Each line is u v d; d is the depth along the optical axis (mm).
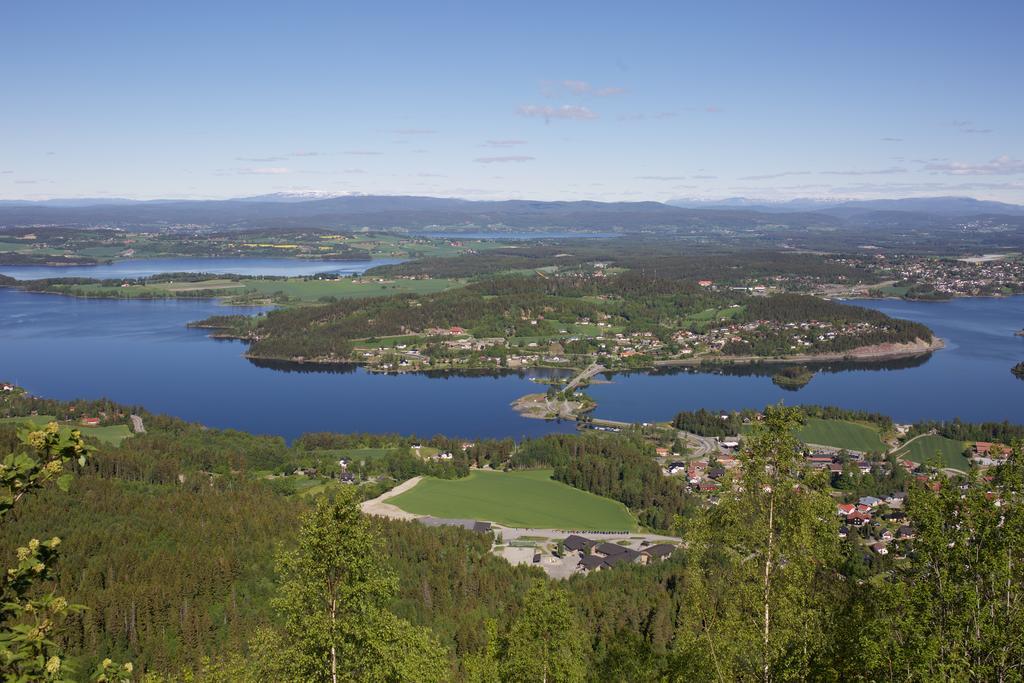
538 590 53188
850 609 36125
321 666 41062
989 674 31953
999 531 34219
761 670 36469
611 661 53750
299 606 41125
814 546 37656
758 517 38188
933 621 34156
